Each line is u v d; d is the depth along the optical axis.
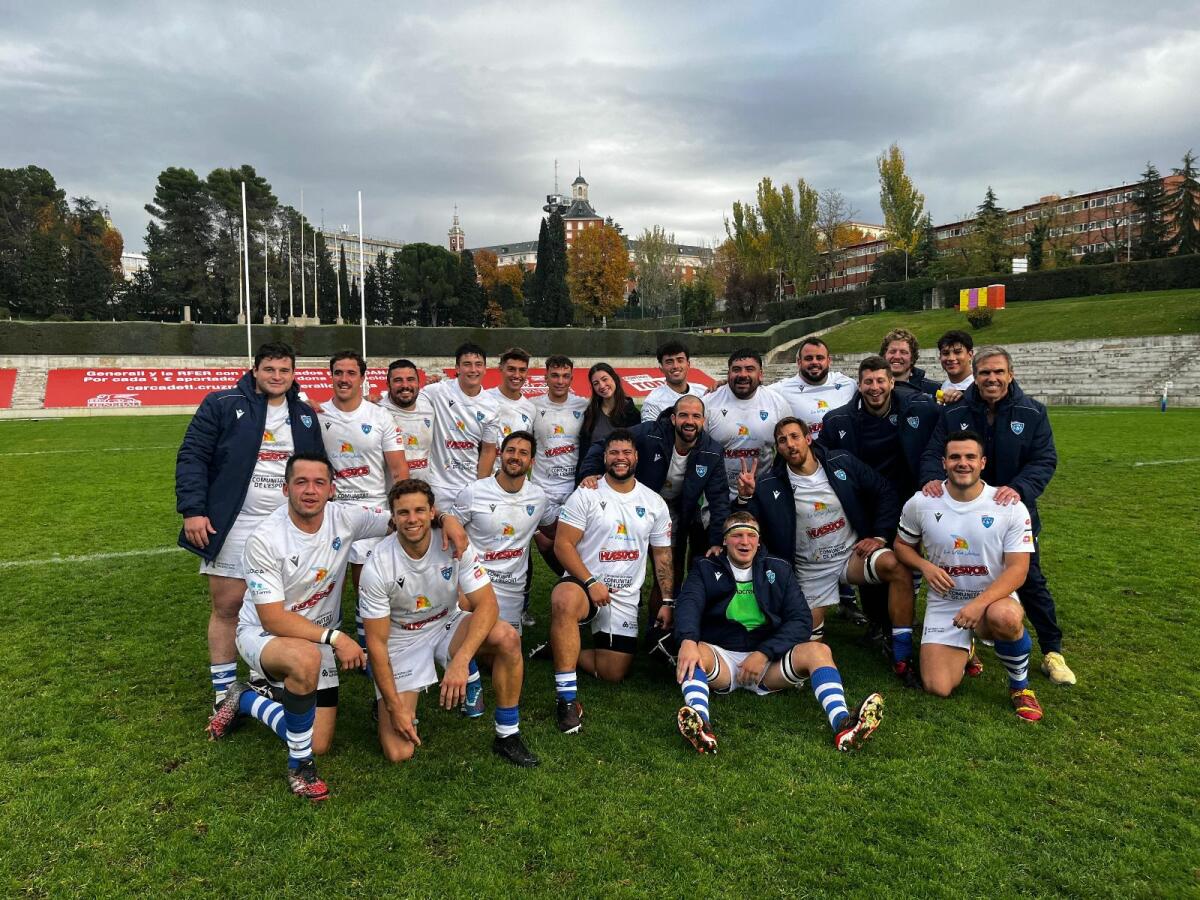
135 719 4.17
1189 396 27.44
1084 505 9.84
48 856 2.95
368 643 3.72
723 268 78.31
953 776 3.55
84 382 32.41
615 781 3.53
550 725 4.16
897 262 67.38
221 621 4.37
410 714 3.79
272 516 3.84
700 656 4.20
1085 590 6.39
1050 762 3.68
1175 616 5.74
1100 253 59.22
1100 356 32.19
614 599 4.71
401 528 3.64
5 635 5.51
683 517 5.32
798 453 4.95
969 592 4.54
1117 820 3.19
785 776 3.55
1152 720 4.11
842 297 60.47
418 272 70.25
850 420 5.43
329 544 3.95
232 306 59.47
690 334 46.16
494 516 4.79
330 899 2.71
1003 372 4.71
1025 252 66.69
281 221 69.31
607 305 72.19
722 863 2.91
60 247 59.38
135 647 5.29
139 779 3.53
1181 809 3.27
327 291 72.94
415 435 5.97
